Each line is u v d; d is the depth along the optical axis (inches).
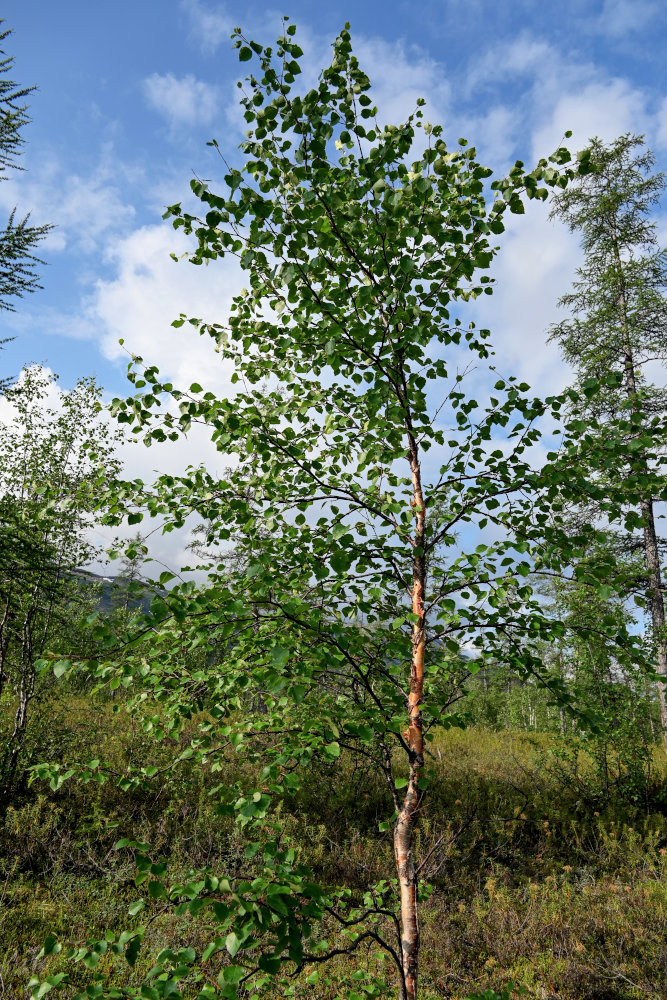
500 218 106.1
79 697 416.2
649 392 439.8
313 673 109.6
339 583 118.0
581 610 269.7
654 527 409.7
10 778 282.2
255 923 69.6
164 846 239.0
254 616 97.2
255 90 107.2
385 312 118.3
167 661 115.1
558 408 122.5
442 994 162.6
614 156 505.4
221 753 120.3
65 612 354.0
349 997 105.8
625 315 481.1
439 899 215.8
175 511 115.0
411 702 113.0
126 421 119.4
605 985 173.6
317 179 104.5
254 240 110.7
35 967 164.9
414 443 129.4
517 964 183.0
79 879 221.5
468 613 121.9
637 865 250.8
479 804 308.3
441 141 112.3
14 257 281.7
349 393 143.5
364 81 107.6
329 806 288.5
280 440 115.3
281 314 121.6
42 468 393.4
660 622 367.6
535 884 230.2
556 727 348.8
